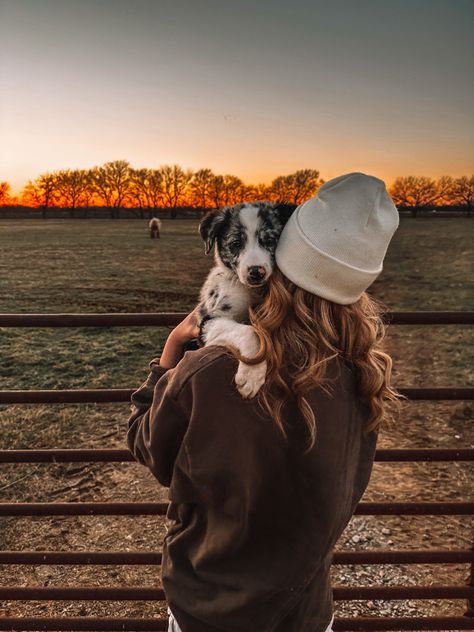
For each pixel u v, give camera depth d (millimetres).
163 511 2170
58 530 3912
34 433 5539
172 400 1219
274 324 1226
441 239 30375
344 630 2217
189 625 1328
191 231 40656
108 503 2178
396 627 2207
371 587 2232
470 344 9078
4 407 6223
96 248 27500
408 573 3330
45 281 16672
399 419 5742
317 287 1225
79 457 2137
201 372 1183
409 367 7984
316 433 1169
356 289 1249
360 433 1307
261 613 1252
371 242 1224
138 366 7859
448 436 5332
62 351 8516
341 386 1244
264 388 1155
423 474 4629
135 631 2188
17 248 27422
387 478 4566
